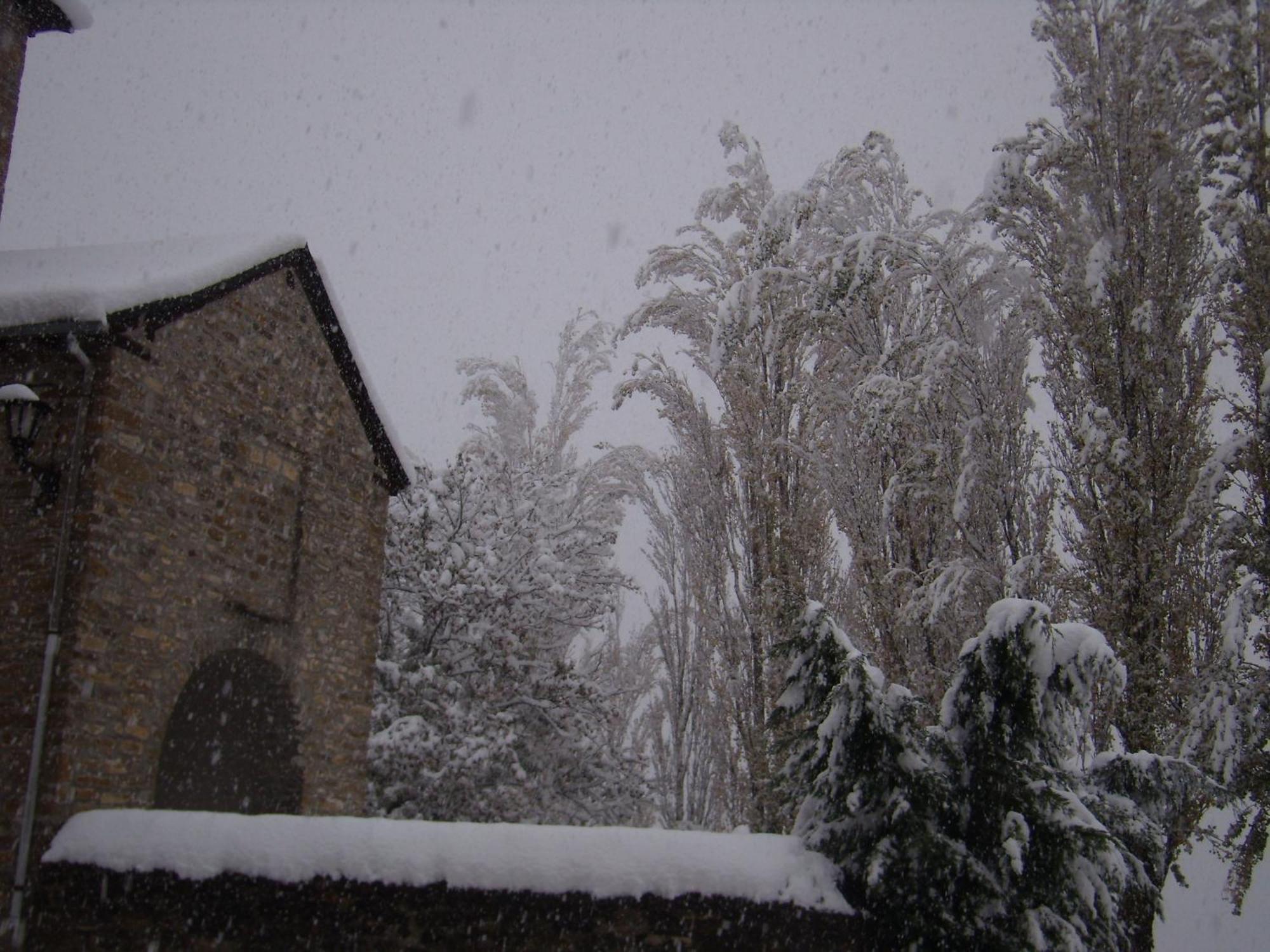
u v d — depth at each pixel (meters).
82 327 8.95
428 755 13.83
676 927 6.91
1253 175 11.84
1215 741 10.77
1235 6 11.98
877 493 14.45
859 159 16.19
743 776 15.95
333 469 12.34
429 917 7.21
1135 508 11.34
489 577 15.81
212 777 12.18
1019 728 7.22
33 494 9.04
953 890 6.76
